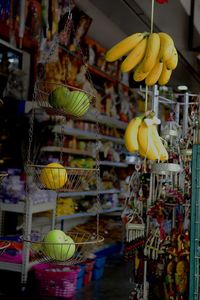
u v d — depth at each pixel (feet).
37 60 15.62
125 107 22.49
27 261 13.01
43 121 14.44
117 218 21.71
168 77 7.45
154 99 10.84
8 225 14.57
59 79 15.46
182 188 10.48
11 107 14.62
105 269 17.22
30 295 13.03
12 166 14.30
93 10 15.81
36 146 14.11
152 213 9.98
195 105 11.71
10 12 12.12
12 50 15.84
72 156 17.88
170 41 6.77
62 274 13.02
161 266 10.12
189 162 10.63
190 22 13.43
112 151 20.93
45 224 15.55
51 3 13.16
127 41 6.97
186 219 10.26
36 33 13.84
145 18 13.05
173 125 11.04
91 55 18.61
